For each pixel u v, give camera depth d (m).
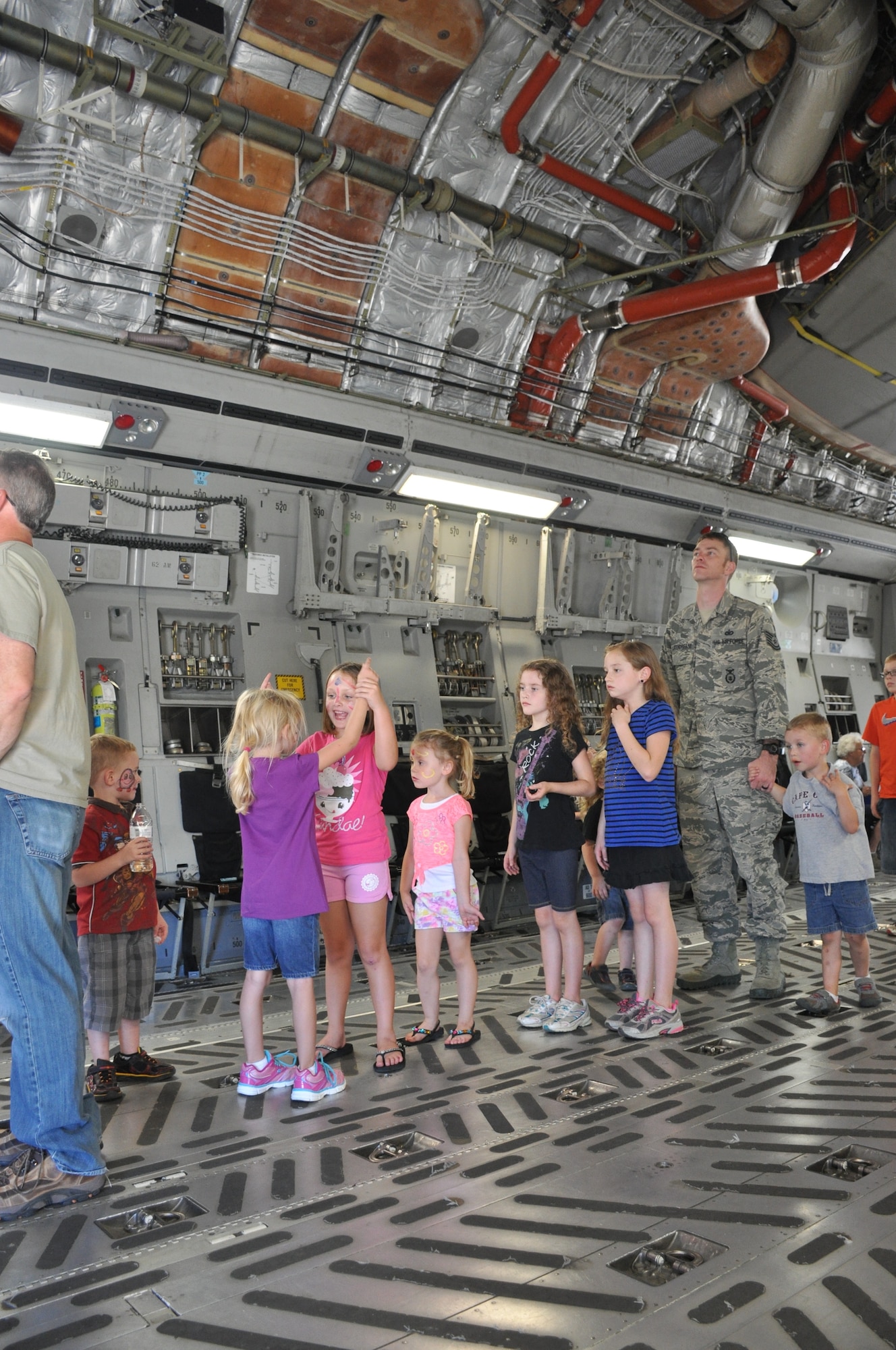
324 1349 1.78
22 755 2.49
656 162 6.67
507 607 8.43
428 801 4.16
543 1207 2.38
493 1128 2.97
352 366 6.88
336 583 7.17
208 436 6.37
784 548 10.39
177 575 6.43
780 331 8.35
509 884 7.72
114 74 5.04
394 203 6.29
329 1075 3.36
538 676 4.31
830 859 4.41
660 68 6.15
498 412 7.79
